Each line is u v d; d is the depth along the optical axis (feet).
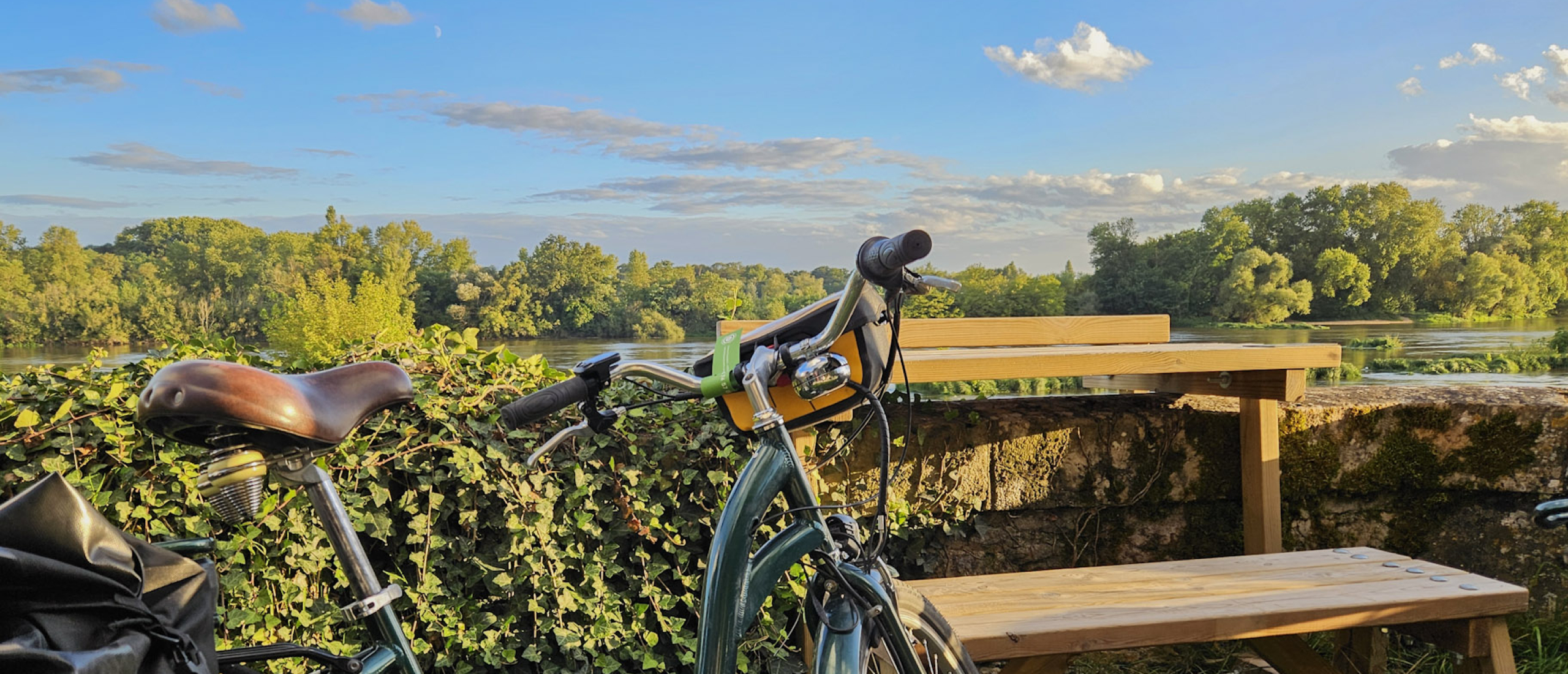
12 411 6.22
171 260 181.37
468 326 8.05
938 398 10.00
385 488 7.09
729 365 4.51
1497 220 99.19
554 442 4.66
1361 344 45.24
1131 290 86.74
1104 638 5.87
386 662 4.39
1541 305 94.89
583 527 7.50
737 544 4.42
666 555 8.13
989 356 7.52
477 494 7.36
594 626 7.59
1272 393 8.49
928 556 9.05
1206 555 9.59
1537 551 9.43
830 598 4.86
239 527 6.65
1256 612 6.05
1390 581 6.72
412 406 7.22
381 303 162.61
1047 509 9.29
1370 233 96.84
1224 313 88.58
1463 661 6.66
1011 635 5.77
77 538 3.32
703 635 4.41
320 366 7.48
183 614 3.74
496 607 7.70
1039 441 9.14
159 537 6.45
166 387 3.62
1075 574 7.12
